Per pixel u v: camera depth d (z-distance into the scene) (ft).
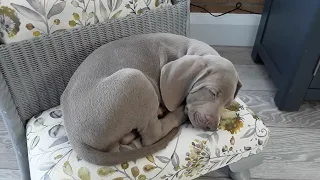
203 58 2.78
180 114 2.90
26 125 3.01
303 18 3.91
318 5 3.59
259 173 3.84
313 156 4.06
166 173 2.68
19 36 2.67
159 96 2.84
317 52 3.95
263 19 5.18
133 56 2.84
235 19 5.70
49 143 2.71
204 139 2.81
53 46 2.81
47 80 2.94
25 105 2.92
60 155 2.61
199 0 5.52
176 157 2.70
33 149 2.71
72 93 2.62
